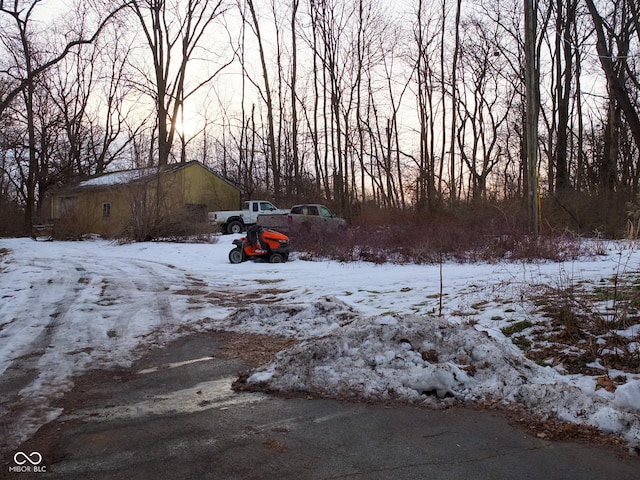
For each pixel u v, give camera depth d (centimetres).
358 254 1590
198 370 549
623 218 1923
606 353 518
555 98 3097
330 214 2180
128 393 481
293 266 1466
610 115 2350
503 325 642
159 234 2209
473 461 337
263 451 356
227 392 480
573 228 2016
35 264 1453
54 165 3350
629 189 2122
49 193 3186
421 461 339
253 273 1346
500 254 1450
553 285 834
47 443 374
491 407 423
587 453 345
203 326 744
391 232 1648
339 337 514
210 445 367
